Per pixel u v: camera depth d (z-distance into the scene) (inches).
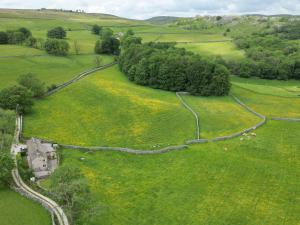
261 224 2974.9
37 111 4926.2
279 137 4798.2
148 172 3700.8
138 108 5349.4
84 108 5187.0
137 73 6707.7
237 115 5472.4
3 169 2979.8
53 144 4013.3
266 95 6707.7
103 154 4018.2
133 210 3051.2
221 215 3056.1
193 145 4382.4
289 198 3363.7
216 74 6417.3
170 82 6496.1
